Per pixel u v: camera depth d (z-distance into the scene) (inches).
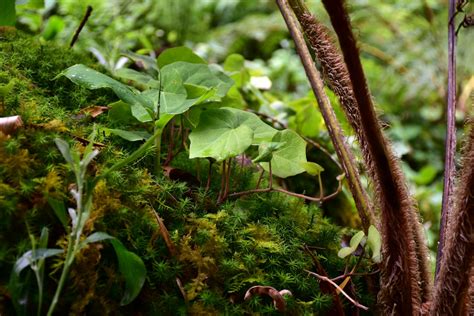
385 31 60.7
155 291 19.8
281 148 22.2
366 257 22.2
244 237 21.4
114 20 38.9
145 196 20.8
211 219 21.4
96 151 18.3
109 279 19.2
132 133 21.6
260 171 25.1
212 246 20.5
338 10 18.3
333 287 21.0
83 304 18.8
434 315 19.7
